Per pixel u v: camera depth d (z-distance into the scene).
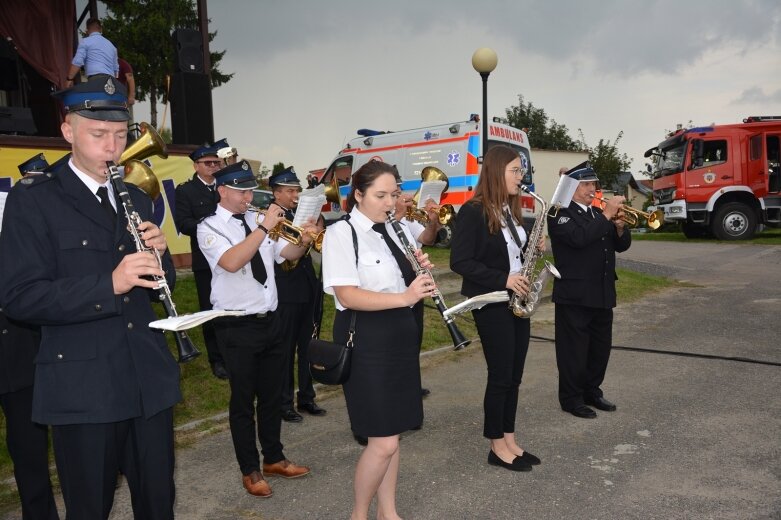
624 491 3.74
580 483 3.86
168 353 2.62
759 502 3.54
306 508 3.72
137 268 2.28
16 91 9.16
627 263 13.47
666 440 4.45
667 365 6.25
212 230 3.73
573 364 4.92
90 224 2.41
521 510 3.57
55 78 10.27
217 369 5.85
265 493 3.81
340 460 4.38
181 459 4.44
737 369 6.03
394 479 3.26
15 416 3.15
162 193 8.12
